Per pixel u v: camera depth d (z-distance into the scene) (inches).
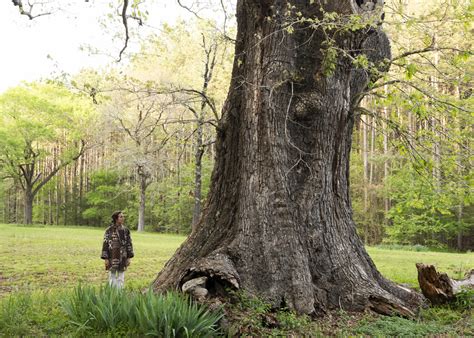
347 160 354.6
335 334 252.2
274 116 325.1
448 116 356.8
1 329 246.2
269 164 320.5
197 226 346.0
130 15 414.6
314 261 311.9
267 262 300.0
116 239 357.4
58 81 372.5
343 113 338.6
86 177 2687.0
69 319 253.9
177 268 327.6
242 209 319.6
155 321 227.0
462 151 358.0
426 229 1379.2
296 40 339.0
